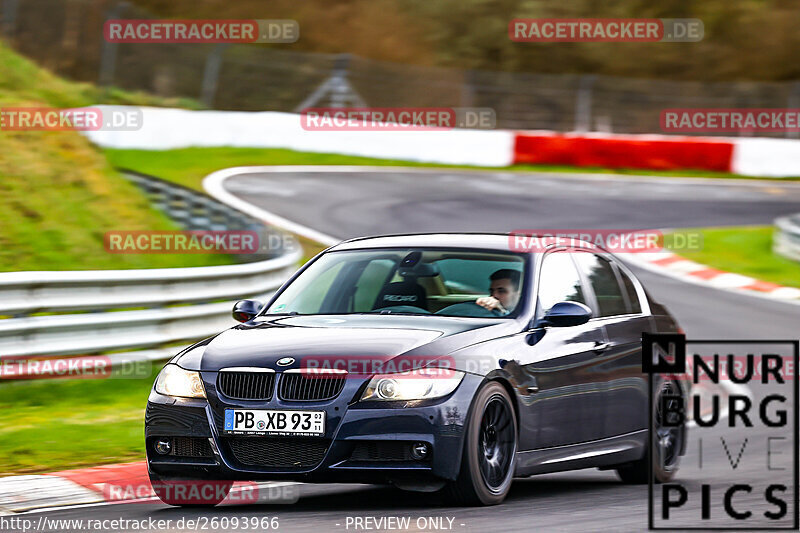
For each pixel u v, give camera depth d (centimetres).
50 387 3128
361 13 14400
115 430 2634
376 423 1706
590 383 2039
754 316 5134
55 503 1923
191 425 1775
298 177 8512
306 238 6378
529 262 2058
